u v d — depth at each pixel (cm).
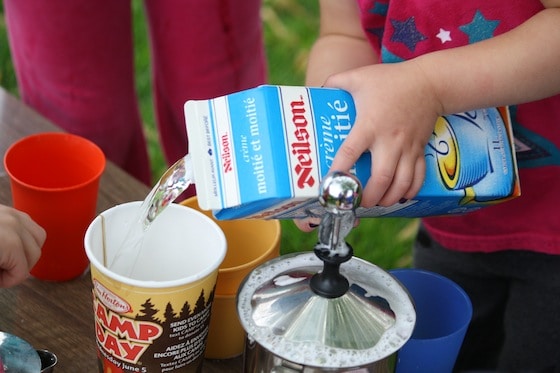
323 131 83
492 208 135
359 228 236
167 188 86
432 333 103
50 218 101
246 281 83
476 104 95
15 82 282
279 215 86
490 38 107
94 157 109
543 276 138
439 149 92
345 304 77
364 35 134
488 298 152
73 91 186
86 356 95
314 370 74
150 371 86
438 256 152
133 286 80
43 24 178
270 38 302
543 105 121
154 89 201
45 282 105
